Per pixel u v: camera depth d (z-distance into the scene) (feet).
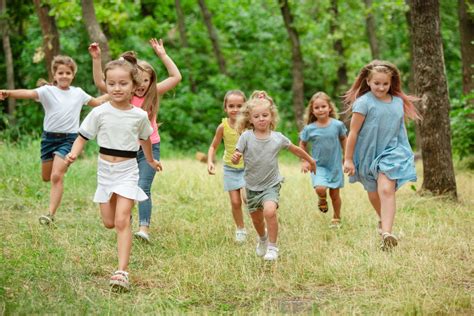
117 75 18.37
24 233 23.22
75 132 26.04
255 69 86.84
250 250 22.12
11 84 65.10
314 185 26.71
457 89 82.89
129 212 18.31
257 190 21.11
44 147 25.95
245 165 21.17
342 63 78.18
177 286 17.60
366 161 22.30
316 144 27.14
